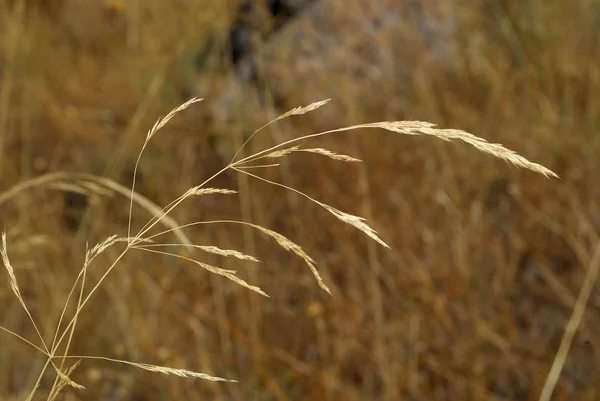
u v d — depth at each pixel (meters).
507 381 2.20
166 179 3.09
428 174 2.83
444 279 2.42
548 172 1.04
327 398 2.15
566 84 3.11
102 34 4.36
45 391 2.22
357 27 3.66
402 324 2.31
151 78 3.67
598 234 2.57
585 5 3.45
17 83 3.45
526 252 2.58
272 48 3.62
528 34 3.39
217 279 2.43
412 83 3.44
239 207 2.91
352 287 2.46
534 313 2.39
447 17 3.67
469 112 3.14
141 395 2.25
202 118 3.38
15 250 2.28
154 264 2.62
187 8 3.98
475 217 2.57
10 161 2.99
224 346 2.29
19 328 2.41
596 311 2.34
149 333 2.30
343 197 2.81
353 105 3.11
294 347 2.35
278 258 2.69
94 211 2.82
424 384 2.19
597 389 2.13
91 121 3.48
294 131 3.20
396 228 2.64
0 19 3.72
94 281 2.47
